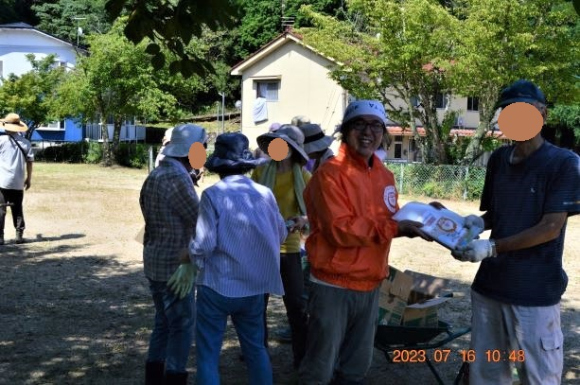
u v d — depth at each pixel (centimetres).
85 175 2441
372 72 2072
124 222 1316
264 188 398
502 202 343
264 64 2961
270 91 2977
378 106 350
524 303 335
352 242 339
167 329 436
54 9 5362
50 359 534
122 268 888
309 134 539
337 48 2102
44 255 961
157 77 2842
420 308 442
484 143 2111
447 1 2280
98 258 948
